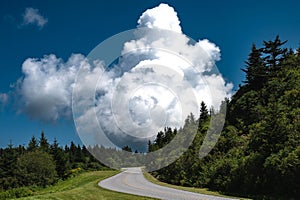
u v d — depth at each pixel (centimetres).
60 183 5938
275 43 4900
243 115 3991
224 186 2909
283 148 2452
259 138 2730
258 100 3944
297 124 2483
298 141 2389
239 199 2208
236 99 4428
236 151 3203
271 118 2731
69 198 2202
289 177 2225
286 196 2261
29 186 5700
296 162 2180
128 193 2552
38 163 6056
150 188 2978
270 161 2381
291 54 4766
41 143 8300
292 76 3750
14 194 4538
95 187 3012
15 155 6719
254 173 2623
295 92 2881
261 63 4656
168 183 3562
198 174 3400
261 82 4425
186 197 2312
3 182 5928
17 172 6016
